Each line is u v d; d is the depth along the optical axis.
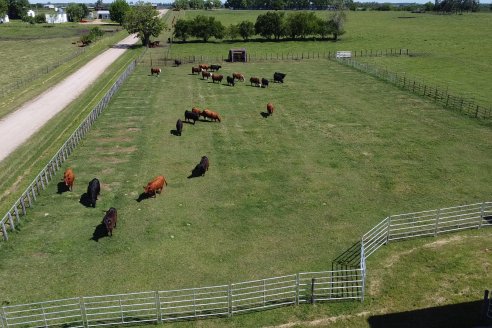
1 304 17.78
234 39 107.12
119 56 79.38
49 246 21.62
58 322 16.98
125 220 24.00
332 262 20.50
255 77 58.56
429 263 20.28
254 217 24.36
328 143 35.28
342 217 24.34
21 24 159.38
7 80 61.34
